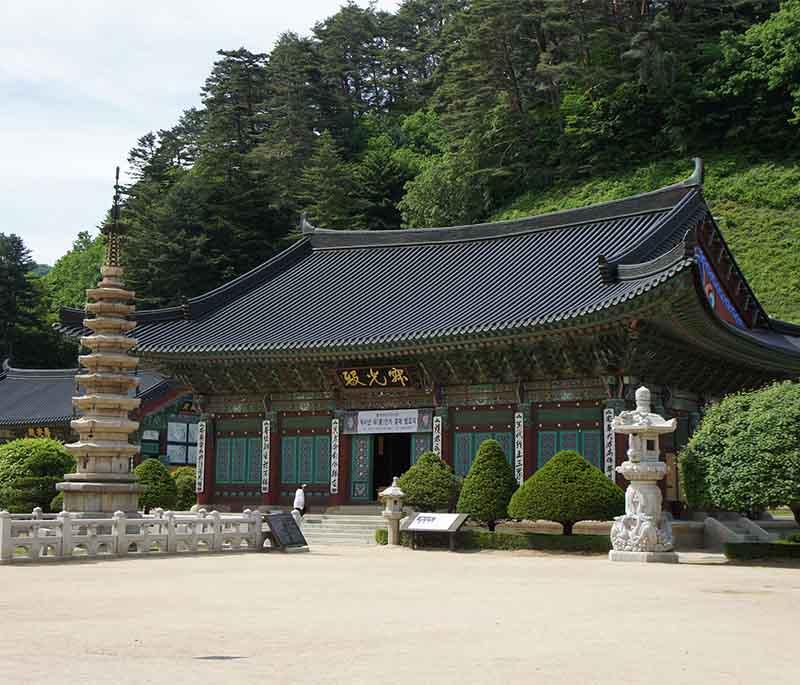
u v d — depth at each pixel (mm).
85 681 11750
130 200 114250
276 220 109062
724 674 12828
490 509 39344
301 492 49750
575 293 43781
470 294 48562
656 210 50500
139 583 24547
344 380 49656
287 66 137750
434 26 164625
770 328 54188
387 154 134750
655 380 44719
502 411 46344
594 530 42156
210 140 128875
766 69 101500
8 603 20047
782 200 95562
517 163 111688
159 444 71938
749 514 49375
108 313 39719
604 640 15617
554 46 114625
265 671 12625
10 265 107125
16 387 82438
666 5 115125
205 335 52406
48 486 46156
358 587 23969
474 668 13031
